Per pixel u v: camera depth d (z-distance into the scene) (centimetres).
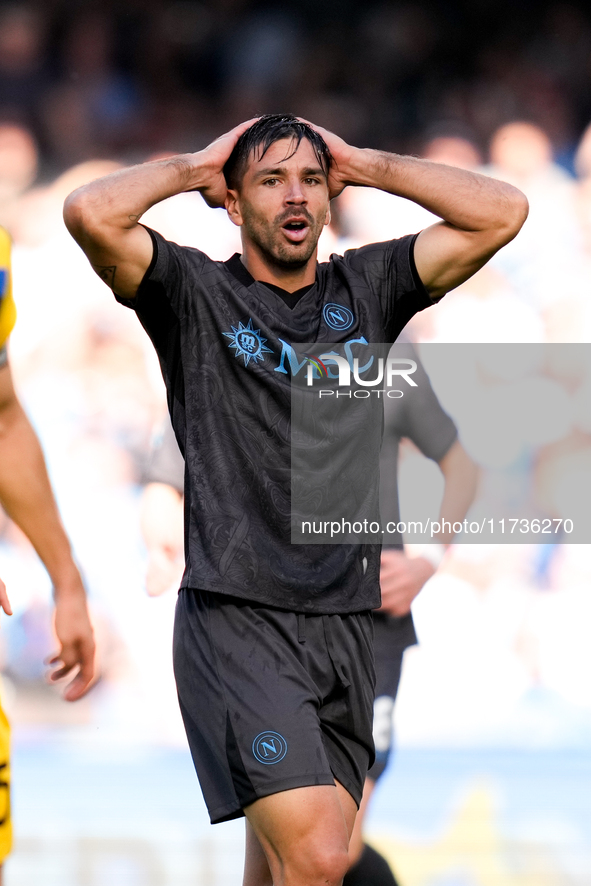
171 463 1438
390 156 1120
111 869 1524
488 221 1095
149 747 2061
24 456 1012
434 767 1950
